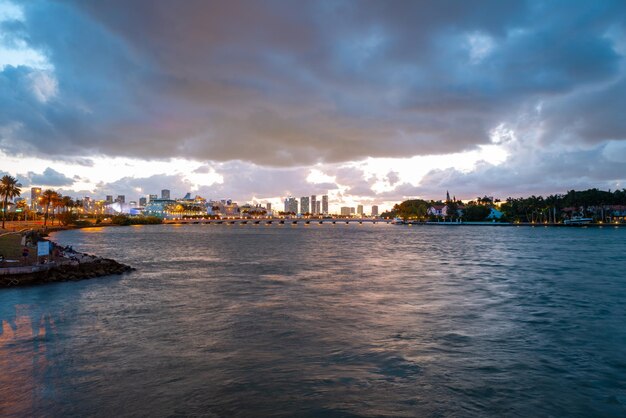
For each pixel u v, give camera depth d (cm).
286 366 2205
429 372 2139
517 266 7112
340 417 1677
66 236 18350
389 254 9712
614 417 1692
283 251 10588
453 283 5166
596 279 5550
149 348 2503
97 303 3859
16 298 4109
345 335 2797
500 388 1955
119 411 1714
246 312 3475
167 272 6212
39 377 2056
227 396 1850
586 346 2597
